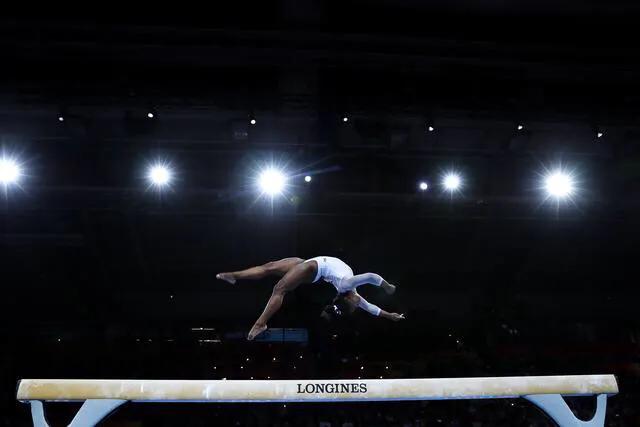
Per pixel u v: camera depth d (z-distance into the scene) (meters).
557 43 13.72
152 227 17.81
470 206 17.05
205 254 18.69
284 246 18.66
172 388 6.42
